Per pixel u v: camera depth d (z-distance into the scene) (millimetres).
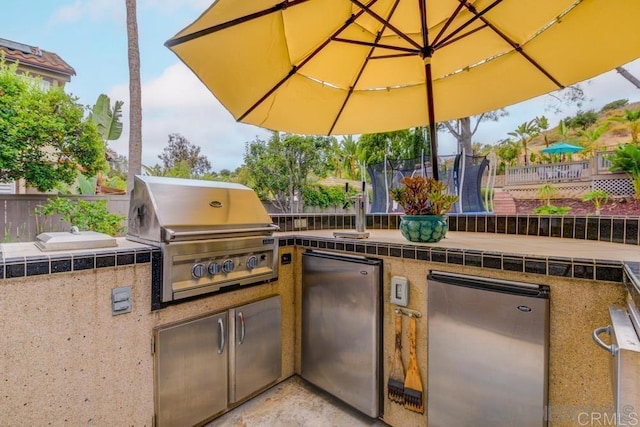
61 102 5016
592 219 1826
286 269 2244
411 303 1648
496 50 2074
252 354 1953
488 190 4250
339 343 1945
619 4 1575
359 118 2568
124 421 1422
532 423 1209
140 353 1473
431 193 1757
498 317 1294
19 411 1160
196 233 1602
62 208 4613
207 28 1488
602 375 1092
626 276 980
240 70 1775
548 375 1190
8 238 4367
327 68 2211
